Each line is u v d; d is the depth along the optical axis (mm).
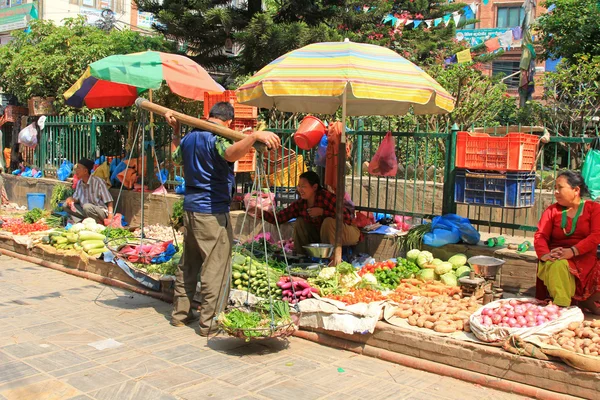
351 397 3623
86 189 8477
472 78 12312
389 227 6441
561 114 11305
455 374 3961
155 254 6062
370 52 5055
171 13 15758
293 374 3992
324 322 4594
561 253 4457
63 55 12312
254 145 4355
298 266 5805
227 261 4859
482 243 5781
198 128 4785
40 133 12000
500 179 5402
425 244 5887
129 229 8352
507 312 4215
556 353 3605
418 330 4227
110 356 4262
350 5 17375
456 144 5820
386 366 4195
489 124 11922
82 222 8102
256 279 5273
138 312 5441
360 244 6434
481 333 3957
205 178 4691
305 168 7527
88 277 6758
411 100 4809
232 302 5215
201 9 15984
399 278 5480
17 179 12172
